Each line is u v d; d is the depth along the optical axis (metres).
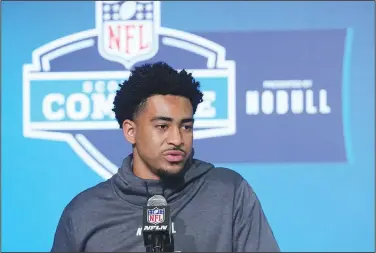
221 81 9.42
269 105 9.40
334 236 9.22
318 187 9.28
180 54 9.50
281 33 9.48
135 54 9.52
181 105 5.84
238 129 9.37
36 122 9.45
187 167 6.27
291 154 9.32
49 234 9.34
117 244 6.10
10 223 9.35
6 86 9.48
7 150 9.42
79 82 9.50
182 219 6.11
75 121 9.44
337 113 9.35
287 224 9.25
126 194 6.27
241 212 6.23
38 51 9.54
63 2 9.60
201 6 9.52
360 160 9.28
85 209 6.30
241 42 9.47
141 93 5.91
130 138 6.21
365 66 9.38
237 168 9.34
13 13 9.59
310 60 9.42
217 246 6.00
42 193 9.38
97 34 9.56
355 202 9.23
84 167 9.40
